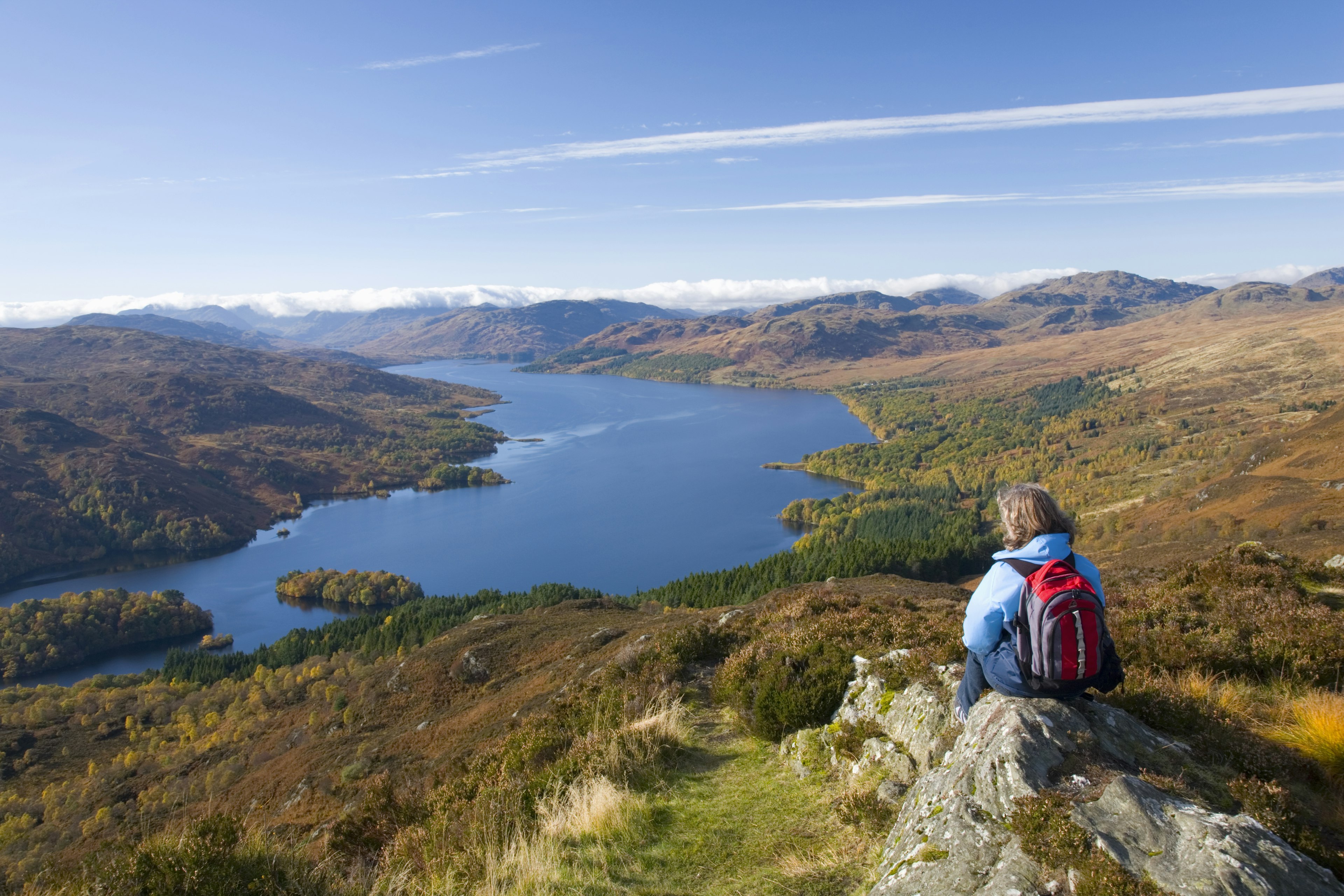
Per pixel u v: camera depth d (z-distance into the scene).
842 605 17.75
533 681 41.88
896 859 5.45
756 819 7.68
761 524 187.38
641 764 9.59
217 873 7.20
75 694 97.94
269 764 53.50
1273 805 4.80
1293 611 10.06
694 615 41.00
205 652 111.38
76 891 7.21
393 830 10.86
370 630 108.56
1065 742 5.23
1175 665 9.00
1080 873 4.25
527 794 9.37
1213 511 114.75
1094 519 149.25
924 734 7.54
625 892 6.60
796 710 9.73
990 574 5.64
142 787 61.50
